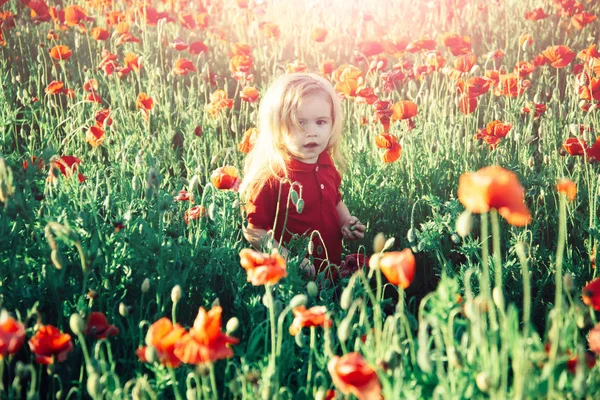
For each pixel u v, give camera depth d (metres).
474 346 1.59
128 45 5.93
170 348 1.64
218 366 2.13
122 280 2.46
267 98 3.04
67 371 2.12
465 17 6.66
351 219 3.23
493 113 4.57
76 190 2.87
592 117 4.18
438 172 3.69
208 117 4.40
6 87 4.93
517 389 1.38
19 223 2.30
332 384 1.94
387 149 3.36
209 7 6.42
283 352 2.03
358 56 5.21
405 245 3.38
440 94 4.81
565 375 1.57
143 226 2.36
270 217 3.05
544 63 4.85
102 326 1.93
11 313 2.10
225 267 2.67
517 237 2.97
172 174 4.18
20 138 4.62
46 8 5.64
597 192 3.04
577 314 1.72
